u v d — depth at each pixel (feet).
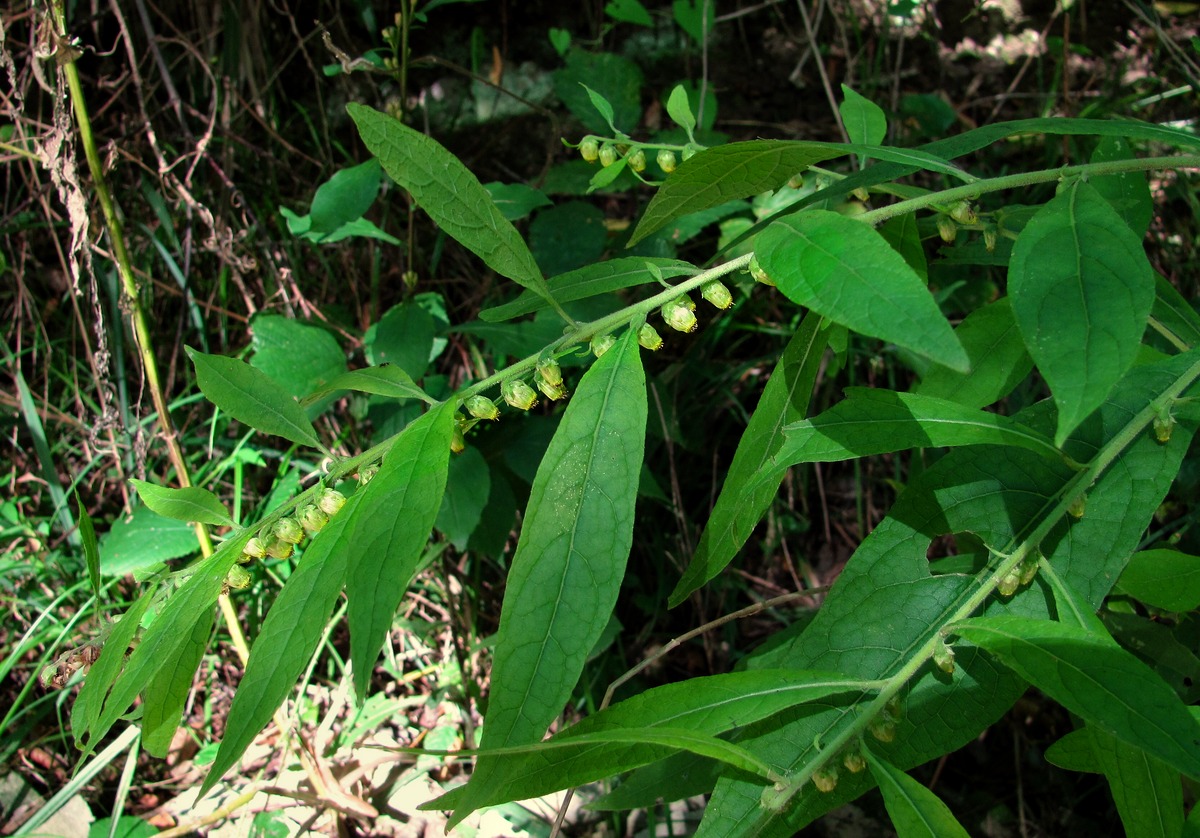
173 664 3.94
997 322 5.01
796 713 4.21
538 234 9.19
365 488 3.71
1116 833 7.84
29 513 9.71
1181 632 5.99
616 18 9.88
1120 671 3.34
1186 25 11.78
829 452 4.00
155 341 10.07
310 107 11.01
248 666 3.48
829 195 4.48
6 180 10.35
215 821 8.08
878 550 4.36
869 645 4.27
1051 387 3.00
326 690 9.01
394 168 3.75
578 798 8.18
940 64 11.74
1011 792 8.32
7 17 9.30
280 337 8.14
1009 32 11.93
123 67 10.30
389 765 8.51
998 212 5.28
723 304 4.14
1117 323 3.06
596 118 9.54
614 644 9.29
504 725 3.50
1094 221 3.33
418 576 9.45
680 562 9.37
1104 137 5.54
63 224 9.62
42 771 8.42
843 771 4.12
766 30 11.79
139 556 8.42
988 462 4.35
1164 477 4.12
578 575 3.62
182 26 10.45
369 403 8.48
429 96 11.18
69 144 7.93
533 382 4.35
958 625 3.79
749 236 4.75
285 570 9.15
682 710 3.80
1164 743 3.18
